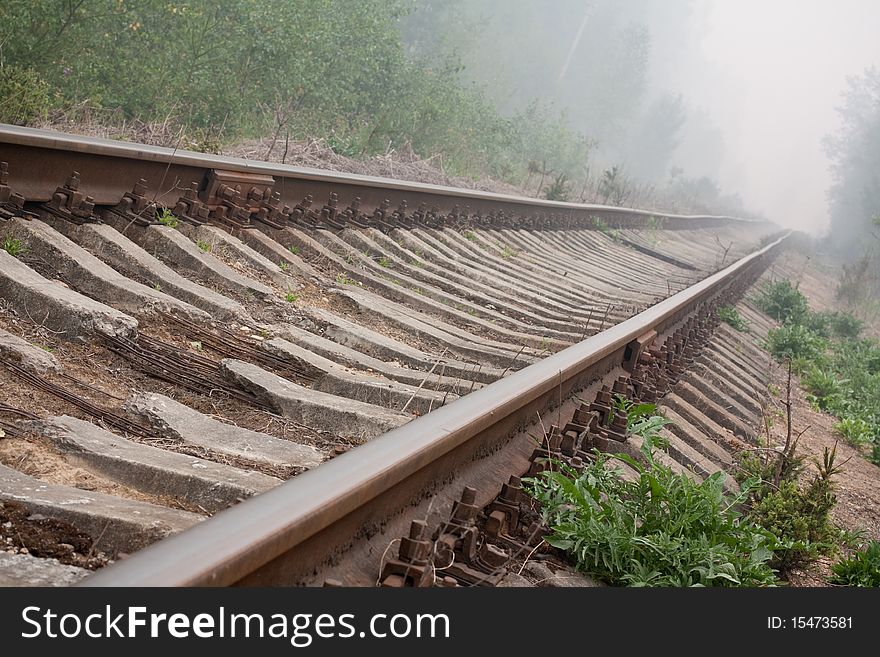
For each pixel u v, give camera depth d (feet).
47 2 37.06
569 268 40.29
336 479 8.89
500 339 23.61
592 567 12.69
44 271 16.63
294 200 27.48
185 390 14.33
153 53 44.16
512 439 14.43
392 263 27.53
